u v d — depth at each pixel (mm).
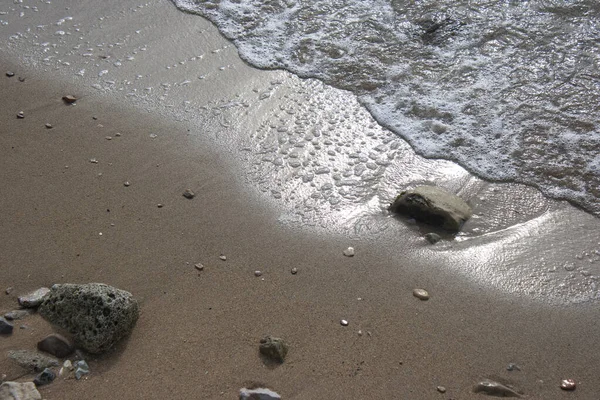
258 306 2412
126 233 2619
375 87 3311
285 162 2953
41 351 2232
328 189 2850
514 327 2393
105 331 2230
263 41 3590
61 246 2551
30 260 2496
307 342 2316
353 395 2191
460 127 3111
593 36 3480
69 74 3352
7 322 2277
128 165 2900
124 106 3195
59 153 2926
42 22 3680
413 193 2746
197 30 3658
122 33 3623
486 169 2953
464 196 2855
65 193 2752
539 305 2463
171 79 3352
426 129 3109
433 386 2225
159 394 2164
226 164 2938
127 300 2291
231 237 2641
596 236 2705
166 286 2455
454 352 2312
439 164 2973
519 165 2965
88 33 3615
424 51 3484
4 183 2771
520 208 2811
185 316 2367
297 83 3344
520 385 2246
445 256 2609
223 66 3438
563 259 2615
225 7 3854
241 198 2799
